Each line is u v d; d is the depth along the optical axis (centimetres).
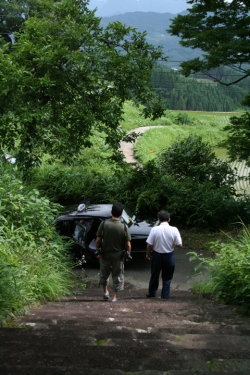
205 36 1440
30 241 702
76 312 502
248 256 583
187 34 1539
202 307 554
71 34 1133
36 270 638
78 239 950
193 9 1501
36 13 1219
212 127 6794
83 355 322
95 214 973
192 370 298
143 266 967
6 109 1073
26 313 486
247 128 1476
